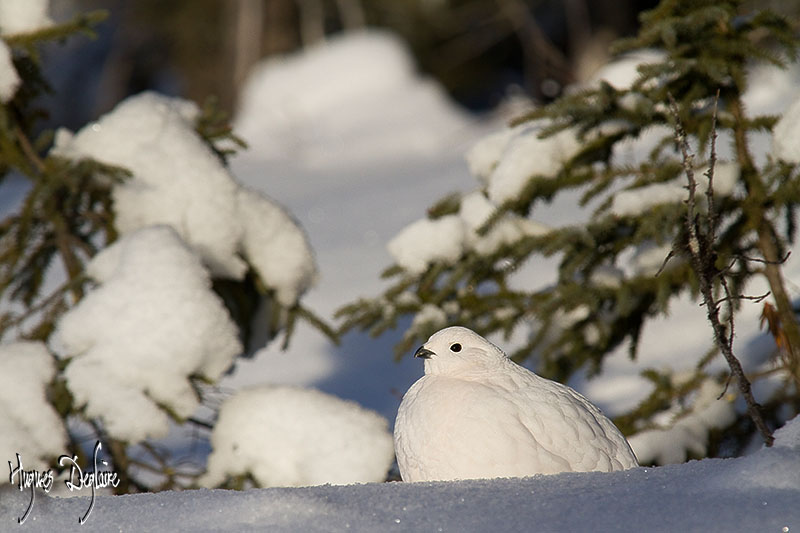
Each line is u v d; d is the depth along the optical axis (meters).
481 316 10.45
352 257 21.89
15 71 10.16
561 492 4.57
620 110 9.37
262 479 8.96
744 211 9.09
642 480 4.73
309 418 9.12
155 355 8.78
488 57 43.62
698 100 9.17
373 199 27.55
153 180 10.33
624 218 9.12
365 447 9.02
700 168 9.13
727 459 5.10
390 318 10.52
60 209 10.36
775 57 9.15
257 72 42.53
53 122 43.91
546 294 10.36
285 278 10.72
